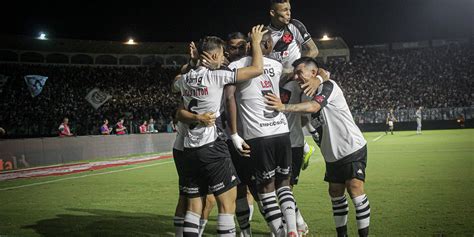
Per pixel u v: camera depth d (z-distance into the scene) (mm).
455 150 14992
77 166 15180
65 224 5930
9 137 29406
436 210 5824
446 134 26203
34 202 7832
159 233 5363
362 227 4348
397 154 14531
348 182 4391
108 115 32656
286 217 4246
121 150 20594
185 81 4152
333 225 5375
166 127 30688
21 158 15281
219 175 4086
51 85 36531
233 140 4156
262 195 4391
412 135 27219
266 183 4344
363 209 4344
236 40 4531
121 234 5336
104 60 46969
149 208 6965
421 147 17062
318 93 4320
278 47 5133
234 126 4137
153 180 10555
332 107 4359
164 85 42281
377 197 6926
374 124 36219
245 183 4676
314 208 6383
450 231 4785
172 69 45031
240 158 4621
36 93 33500
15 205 7539
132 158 18562
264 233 5305
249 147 4230
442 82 40094
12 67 37062
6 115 30938
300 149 4949
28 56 42875
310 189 8125
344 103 4438
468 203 6191
